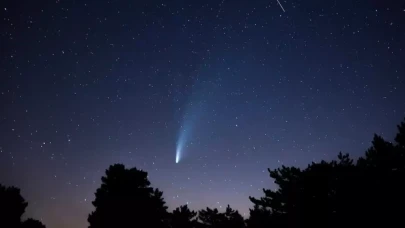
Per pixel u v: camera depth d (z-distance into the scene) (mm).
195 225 19547
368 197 11141
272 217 13430
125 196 15672
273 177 13664
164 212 16766
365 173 11414
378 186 11031
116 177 15953
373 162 11492
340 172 12078
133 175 16078
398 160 10922
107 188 15922
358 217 11180
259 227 13781
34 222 16484
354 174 11570
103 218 15234
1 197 14930
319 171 12445
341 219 11484
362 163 11734
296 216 12625
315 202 12281
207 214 20219
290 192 12938
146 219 15633
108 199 15516
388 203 10836
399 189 10773
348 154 12398
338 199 11758
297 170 13117
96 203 15594
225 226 19500
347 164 12195
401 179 10820
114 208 15344
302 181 12641
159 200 16531
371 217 10969
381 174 11172
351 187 11477
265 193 13945
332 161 12547
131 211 15461
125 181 15859
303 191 12633
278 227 13078
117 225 15188
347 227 11297
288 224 12773
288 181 13219
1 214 14812
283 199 13141
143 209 15633
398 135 11469
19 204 15383
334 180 12156
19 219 15477
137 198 15742
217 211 20266
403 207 10633
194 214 19812
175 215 19250
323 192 12359
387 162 11109
